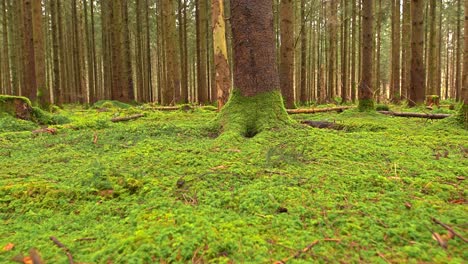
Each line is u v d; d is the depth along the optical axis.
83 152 4.77
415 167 3.46
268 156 3.77
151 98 31.55
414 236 2.06
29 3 13.22
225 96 10.55
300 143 4.47
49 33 30.27
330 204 2.58
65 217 2.62
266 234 2.18
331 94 21.23
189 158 3.95
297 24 23.78
